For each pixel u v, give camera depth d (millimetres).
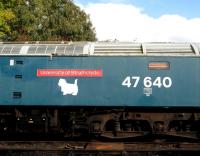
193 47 16031
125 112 16141
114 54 15844
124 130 16422
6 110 16719
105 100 15672
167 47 16125
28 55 16016
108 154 14328
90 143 15180
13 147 14867
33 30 35594
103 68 15789
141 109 16188
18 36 34375
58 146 15164
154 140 16641
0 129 16984
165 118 16078
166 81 15648
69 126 16844
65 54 15906
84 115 16453
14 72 16047
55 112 16391
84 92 15727
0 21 30797
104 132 16188
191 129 16484
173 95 15602
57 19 38438
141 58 15766
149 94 15602
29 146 15062
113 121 16359
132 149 14469
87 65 15836
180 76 15672
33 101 15844
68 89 15781
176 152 14312
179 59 15742
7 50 16281
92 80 15766
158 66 15719
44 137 17672
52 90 15828
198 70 15719
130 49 16062
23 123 16625
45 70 15930
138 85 15672
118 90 15688
